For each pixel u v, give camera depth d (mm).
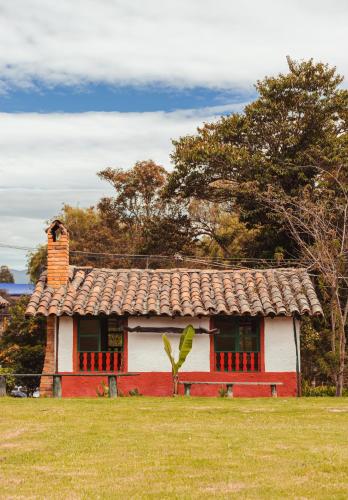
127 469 10656
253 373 23000
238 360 23062
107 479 10109
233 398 20047
